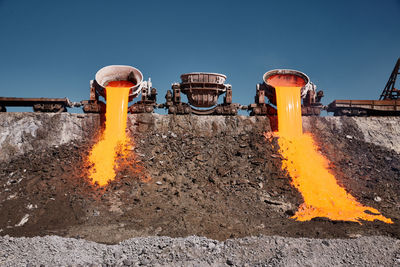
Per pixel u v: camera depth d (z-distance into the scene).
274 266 10.69
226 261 11.33
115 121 26.14
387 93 32.12
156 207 18.31
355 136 27.98
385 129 28.81
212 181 21.62
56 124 26.67
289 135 26.61
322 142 26.67
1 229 16.20
